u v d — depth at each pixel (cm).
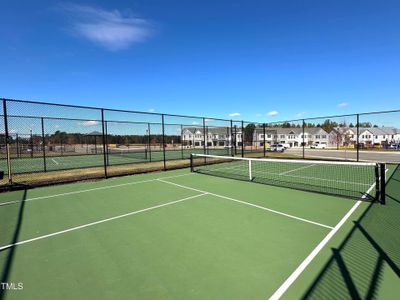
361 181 925
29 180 939
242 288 275
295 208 573
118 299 259
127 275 304
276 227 454
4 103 788
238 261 333
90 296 264
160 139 2558
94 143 2627
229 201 640
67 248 379
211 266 321
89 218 515
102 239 410
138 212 553
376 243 380
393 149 3153
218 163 1588
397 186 789
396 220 480
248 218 506
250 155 2248
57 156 2192
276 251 360
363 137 6050
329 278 291
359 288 271
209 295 263
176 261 336
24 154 2316
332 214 525
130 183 905
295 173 1146
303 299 255
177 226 464
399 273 298
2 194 738
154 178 1013
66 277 301
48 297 263
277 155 2328
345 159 1814
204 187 822
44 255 357
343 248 366
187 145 2828
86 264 331
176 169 1312
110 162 1752
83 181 951
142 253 360
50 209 581
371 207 571
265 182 912
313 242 388
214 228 453
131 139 2433
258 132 3309
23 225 477
